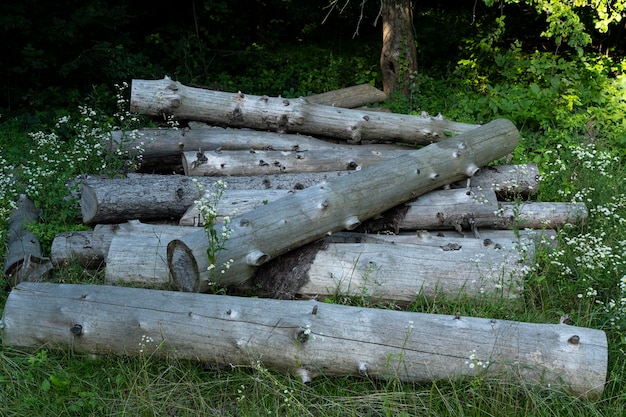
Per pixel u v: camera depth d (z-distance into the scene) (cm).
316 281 477
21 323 426
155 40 1170
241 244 460
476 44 1135
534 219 584
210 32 1251
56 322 422
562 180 673
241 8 1275
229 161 652
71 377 405
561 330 393
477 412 368
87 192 577
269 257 475
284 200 496
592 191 647
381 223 573
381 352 391
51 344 423
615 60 1246
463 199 579
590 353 381
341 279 475
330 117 728
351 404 379
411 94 1004
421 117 770
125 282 486
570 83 871
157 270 484
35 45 994
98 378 407
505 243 533
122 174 635
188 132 688
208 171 646
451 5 1466
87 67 1036
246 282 486
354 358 392
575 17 884
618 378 398
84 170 671
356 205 521
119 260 490
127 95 1045
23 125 931
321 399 387
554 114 852
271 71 1184
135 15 1123
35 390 398
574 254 531
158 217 588
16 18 938
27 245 538
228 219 459
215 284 451
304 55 1270
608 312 443
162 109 675
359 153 693
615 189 635
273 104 705
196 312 410
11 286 502
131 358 416
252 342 398
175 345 407
